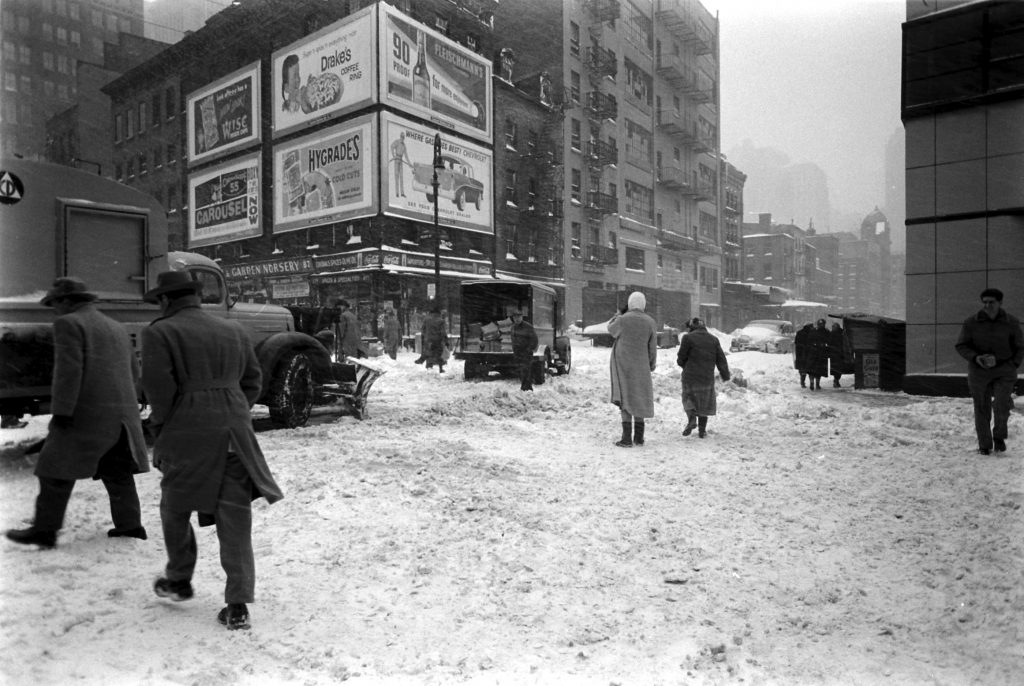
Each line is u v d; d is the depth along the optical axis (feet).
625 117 130.00
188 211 117.91
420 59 95.40
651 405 24.71
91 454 11.97
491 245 109.91
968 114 36.63
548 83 117.60
